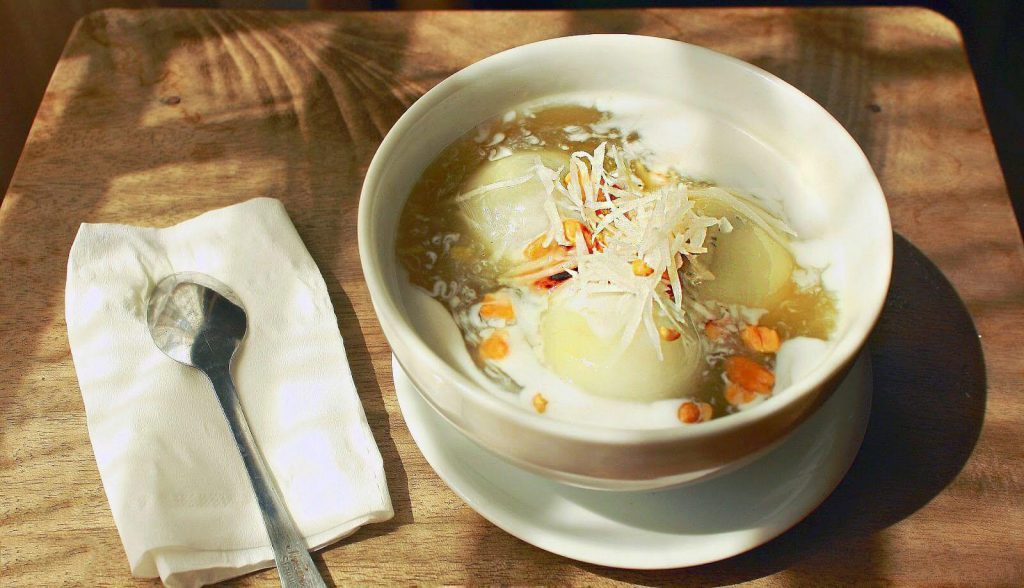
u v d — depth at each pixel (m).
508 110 0.43
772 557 0.39
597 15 0.53
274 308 0.43
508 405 0.34
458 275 0.40
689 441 0.33
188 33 0.53
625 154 0.43
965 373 0.42
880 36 0.53
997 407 0.41
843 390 0.40
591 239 0.40
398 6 0.80
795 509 0.38
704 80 0.43
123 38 0.53
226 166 0.48
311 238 0.46
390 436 0.41
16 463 0.40
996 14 0.88
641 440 0.33
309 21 0.53
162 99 0.50
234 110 0.50
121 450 0.40
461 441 0.40
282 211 0.46
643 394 0.37
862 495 0.40
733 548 0.37
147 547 0.37
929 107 0.50
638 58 0.43
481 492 0.38
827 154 0.41
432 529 0.39
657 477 0.35
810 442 0.39
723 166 0.43
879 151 0.48
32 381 0.42
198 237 0.45
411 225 0.41
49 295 0.44
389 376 0.42
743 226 0.40
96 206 0.47
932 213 0.46
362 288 0.45
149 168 0.48
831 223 0.40
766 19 0.53
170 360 0.42
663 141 0.43
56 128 0.49
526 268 0.40
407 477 0.40
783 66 0.51
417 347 0.35
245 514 0.39
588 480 0.35
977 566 0.38
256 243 0.45
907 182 0.47
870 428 0.41
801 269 0.40
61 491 0.40
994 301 0.44
